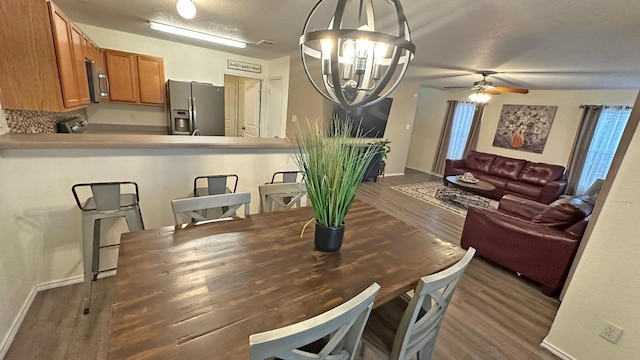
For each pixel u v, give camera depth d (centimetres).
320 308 103
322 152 133
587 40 240
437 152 768
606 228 162
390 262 141
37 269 193
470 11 203
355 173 137
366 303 89
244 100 663
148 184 225
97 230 200
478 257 312
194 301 100
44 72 186
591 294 169
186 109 438
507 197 344
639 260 150
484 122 678
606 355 164
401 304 156
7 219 164
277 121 527
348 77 129
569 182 544
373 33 101
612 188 160
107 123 428
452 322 208
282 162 288
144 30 370
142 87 414
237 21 281
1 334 151
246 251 138
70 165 192
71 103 220
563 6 181
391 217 204
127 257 123
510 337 197
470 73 456
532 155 600
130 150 212
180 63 449
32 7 176
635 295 152
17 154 172
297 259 135
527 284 266
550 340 188
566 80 438
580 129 524
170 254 128
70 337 164
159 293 102
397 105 661
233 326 90
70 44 221
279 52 441
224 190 230
